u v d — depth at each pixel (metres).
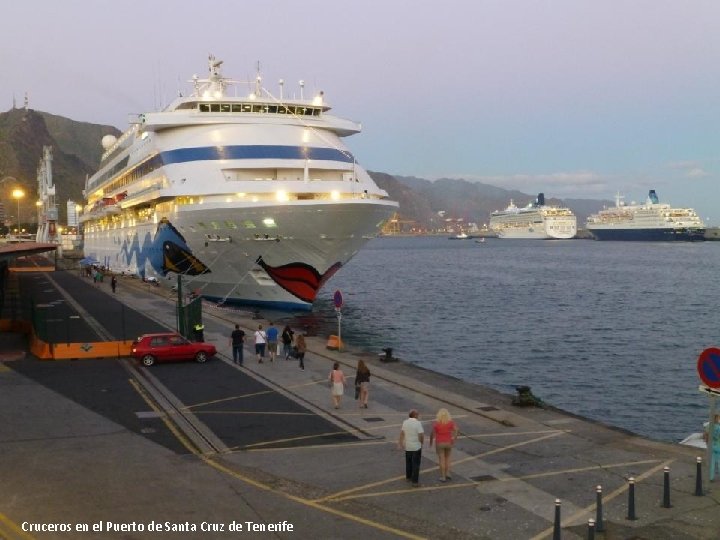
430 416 19.20
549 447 16.09
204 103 49.38
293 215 42.09
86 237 109.12
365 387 20.12
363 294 86.75
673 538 10.95
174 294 54.06
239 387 22.80
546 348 46.28
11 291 59.72
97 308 45.56
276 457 15.31
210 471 14.26
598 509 11.25
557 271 133.00
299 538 10.95
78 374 24.92
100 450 15.67
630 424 27.92
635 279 110.06
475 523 11.62
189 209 46.78
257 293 49.22
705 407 30.58
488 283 105.56
